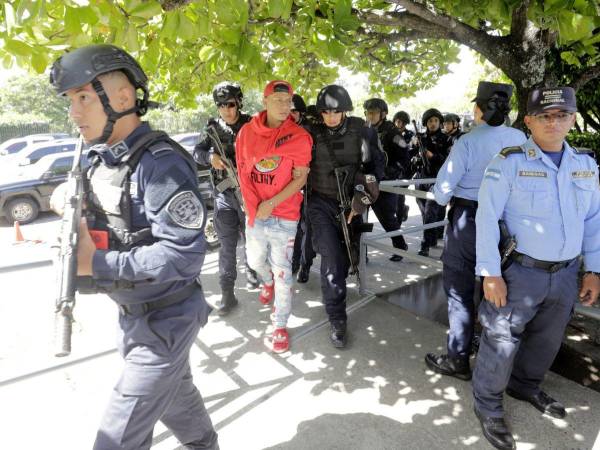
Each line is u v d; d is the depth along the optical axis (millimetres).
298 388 2592
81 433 2244
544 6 1923
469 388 2564
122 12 1601
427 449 2104
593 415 2293
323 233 3047
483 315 2139
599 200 1974
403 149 5008
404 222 7352
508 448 2070
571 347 2695
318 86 4488
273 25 2760
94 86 1277
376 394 2523
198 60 3363
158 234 1306
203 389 2604
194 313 1493
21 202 8539
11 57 1983
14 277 4668
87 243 1283
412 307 3838
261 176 2779
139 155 1330
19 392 2588
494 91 2391
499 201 1955
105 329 3355
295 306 3730
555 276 1963
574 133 5488
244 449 2121
